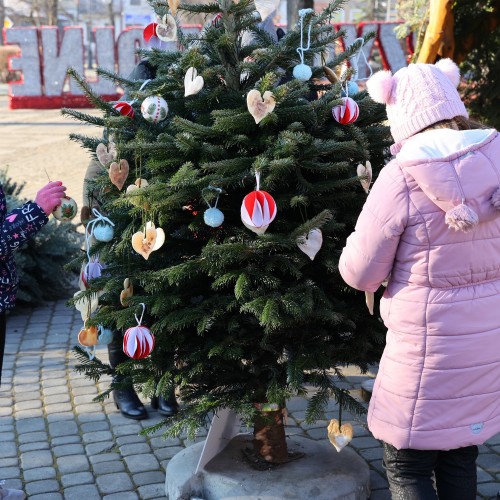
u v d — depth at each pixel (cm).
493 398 238
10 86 2195
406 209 230
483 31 607
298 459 327
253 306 255
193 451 342
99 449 381
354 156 284
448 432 235
